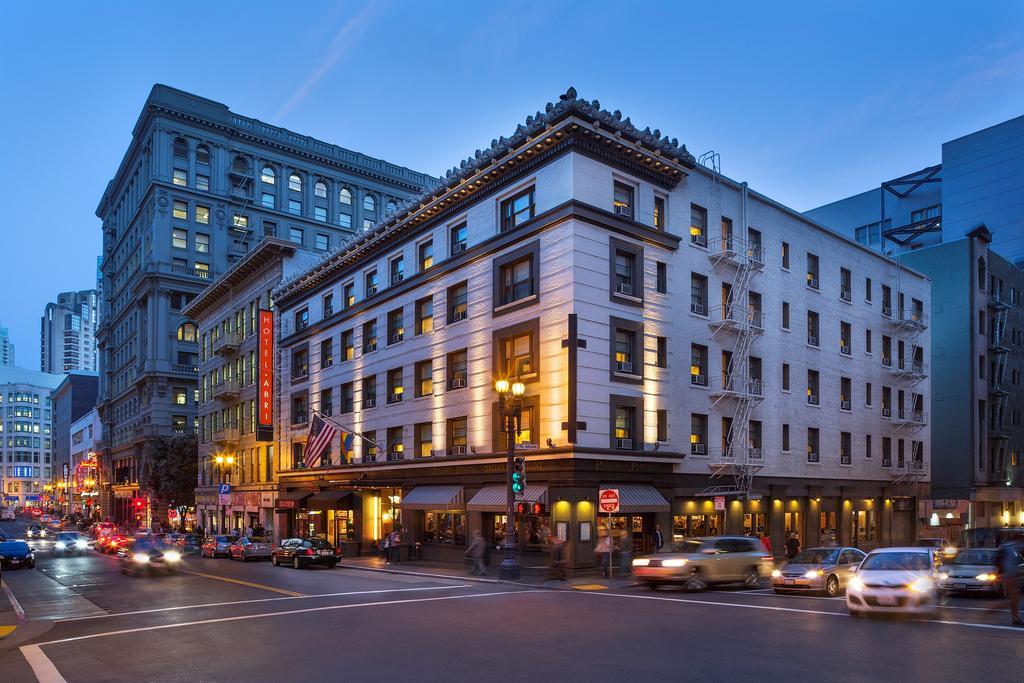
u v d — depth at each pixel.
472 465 33.59
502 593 22.92
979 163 69.56
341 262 46.16
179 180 86.50
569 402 28.89
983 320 56.97
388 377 41.28
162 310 85.44
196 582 27.88
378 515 42.88
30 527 92.44
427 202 38.66
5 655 14.16
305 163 94.00
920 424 47.94
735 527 35.03
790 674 11.31
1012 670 11.52
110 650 14.27
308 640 14.66
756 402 36.12
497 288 33.41
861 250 46.47
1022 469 60.25
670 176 34.03
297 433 51.28
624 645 13.75
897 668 11.67
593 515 29.28
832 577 22.19
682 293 34.12
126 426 98.56
